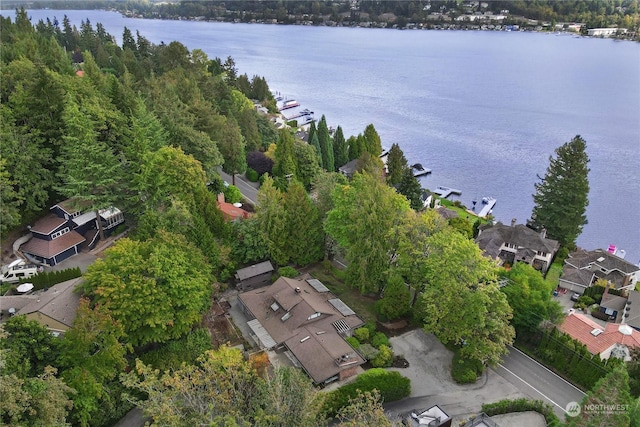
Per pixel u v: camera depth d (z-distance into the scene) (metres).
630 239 89.69
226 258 57.56
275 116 153.25
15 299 46.81
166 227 52.59
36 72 64.31
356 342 49.69
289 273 60.22
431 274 49.16
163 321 42.94
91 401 35.94
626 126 160.50
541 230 80.69
